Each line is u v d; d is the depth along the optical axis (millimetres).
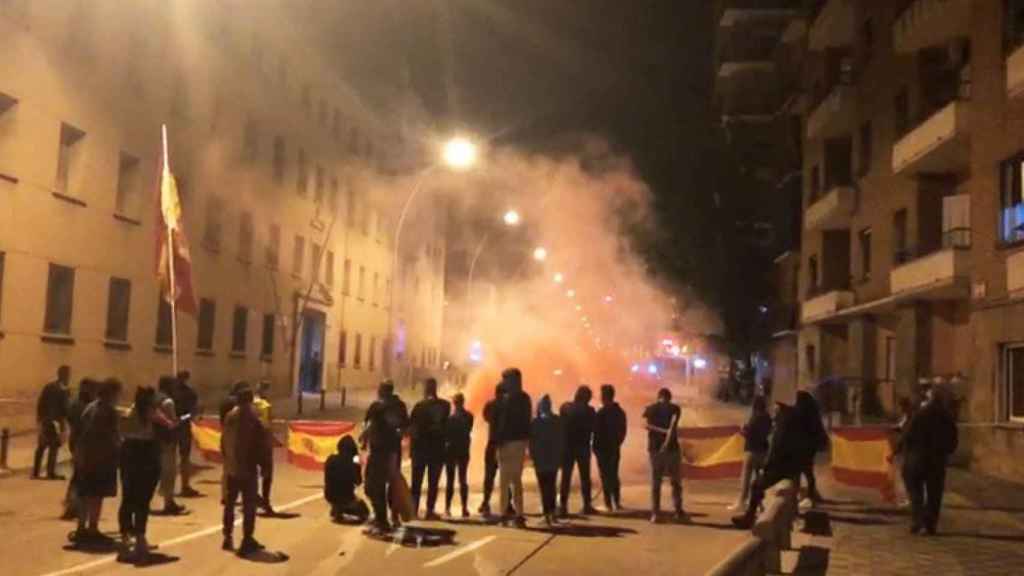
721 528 13289
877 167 30703
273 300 39656
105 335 26281
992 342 20031
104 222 26016
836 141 37219
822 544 11820
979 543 12070
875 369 31578
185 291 17328
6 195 21953
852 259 33688
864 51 32656
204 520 12992
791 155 47062
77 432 13383
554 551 11430
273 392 39844
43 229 23297
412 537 12047
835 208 33500
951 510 15039
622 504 15664
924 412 12820
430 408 13688
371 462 12328
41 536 11500
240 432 10898
